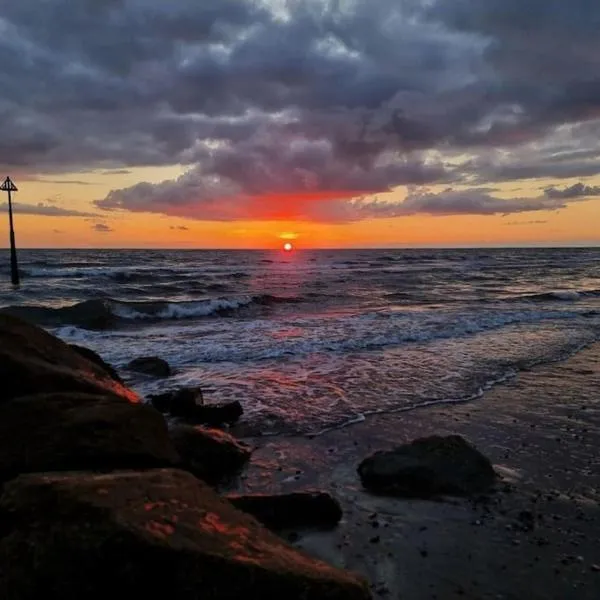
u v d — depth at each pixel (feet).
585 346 49.47
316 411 28.40
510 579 13.70
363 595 10.48
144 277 133.59
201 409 26.63
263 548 11.12
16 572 10.36
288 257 343.46
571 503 18.11
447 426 26.11
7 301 85.76
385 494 18.62
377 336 51.98
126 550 10.14
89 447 15.64
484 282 143.54
